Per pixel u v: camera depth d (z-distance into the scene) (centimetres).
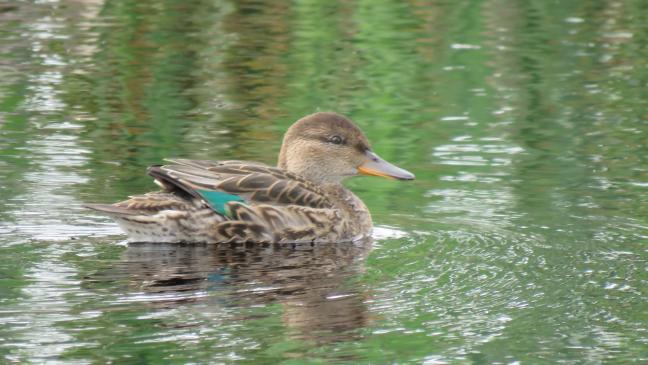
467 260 1230
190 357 948
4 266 1167
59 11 2453
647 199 1471
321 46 2264
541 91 2012
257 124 1794
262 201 1330
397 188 1552
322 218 1334
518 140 1752
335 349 977
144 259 1218
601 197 1482
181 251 1268
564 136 1775
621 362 970
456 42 2303
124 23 2375
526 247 1279
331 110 1883
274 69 2114
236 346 970
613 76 2094
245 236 1310
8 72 2036
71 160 1584
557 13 2506
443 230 1355
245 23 2403
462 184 1548
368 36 2338
